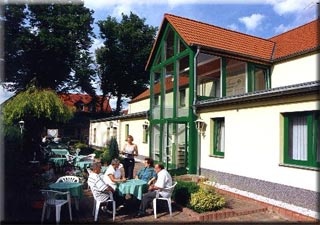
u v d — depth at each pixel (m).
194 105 14.48
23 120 13.95
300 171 9.38
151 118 19.59
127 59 45.78
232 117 12.35
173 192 10.05
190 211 9.08
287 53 17.28
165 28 18.23
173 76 16.83
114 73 46.56
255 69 17.33
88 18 36.78
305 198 9.18
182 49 16.23
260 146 10.91
